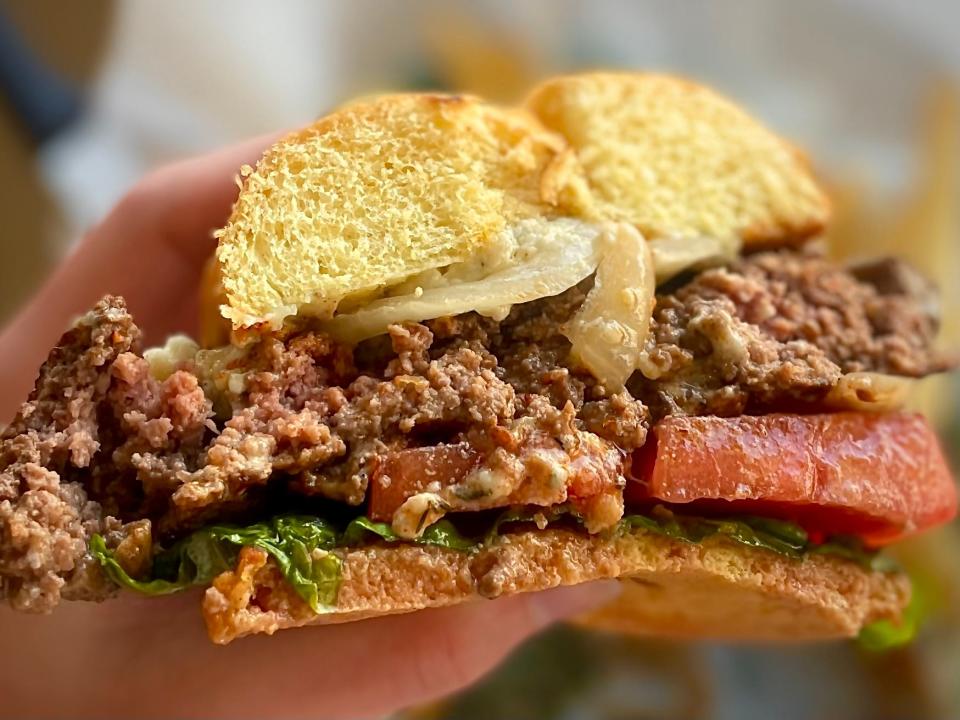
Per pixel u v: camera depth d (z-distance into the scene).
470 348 0.16
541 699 0.30
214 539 0.15
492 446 0.16
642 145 0.19
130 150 0.42
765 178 0.19
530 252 0.17
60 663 0.20
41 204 0.40
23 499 0.15
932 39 0.37
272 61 0.44
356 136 0.16
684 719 0.29
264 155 0.16
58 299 0.22
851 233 0.32
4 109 0.38
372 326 0.16
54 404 0.15
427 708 0.29
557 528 0.16
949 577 0.30
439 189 0.17
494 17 0.40
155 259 0.22
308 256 0.16
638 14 0.40
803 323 0.18
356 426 0.16
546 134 0.18
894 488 0.17
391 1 0.42
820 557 0.18
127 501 0.16
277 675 0.20
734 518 0.17
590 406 0.16
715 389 0.17
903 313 0.19
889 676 0.29
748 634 0.22
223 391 0.16
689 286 0.18
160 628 0.20
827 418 0.17
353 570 0.15
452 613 0.20
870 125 0.37
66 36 0.40
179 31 0.43
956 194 0.33
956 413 0.31
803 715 0.29
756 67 0.39
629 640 0.31
